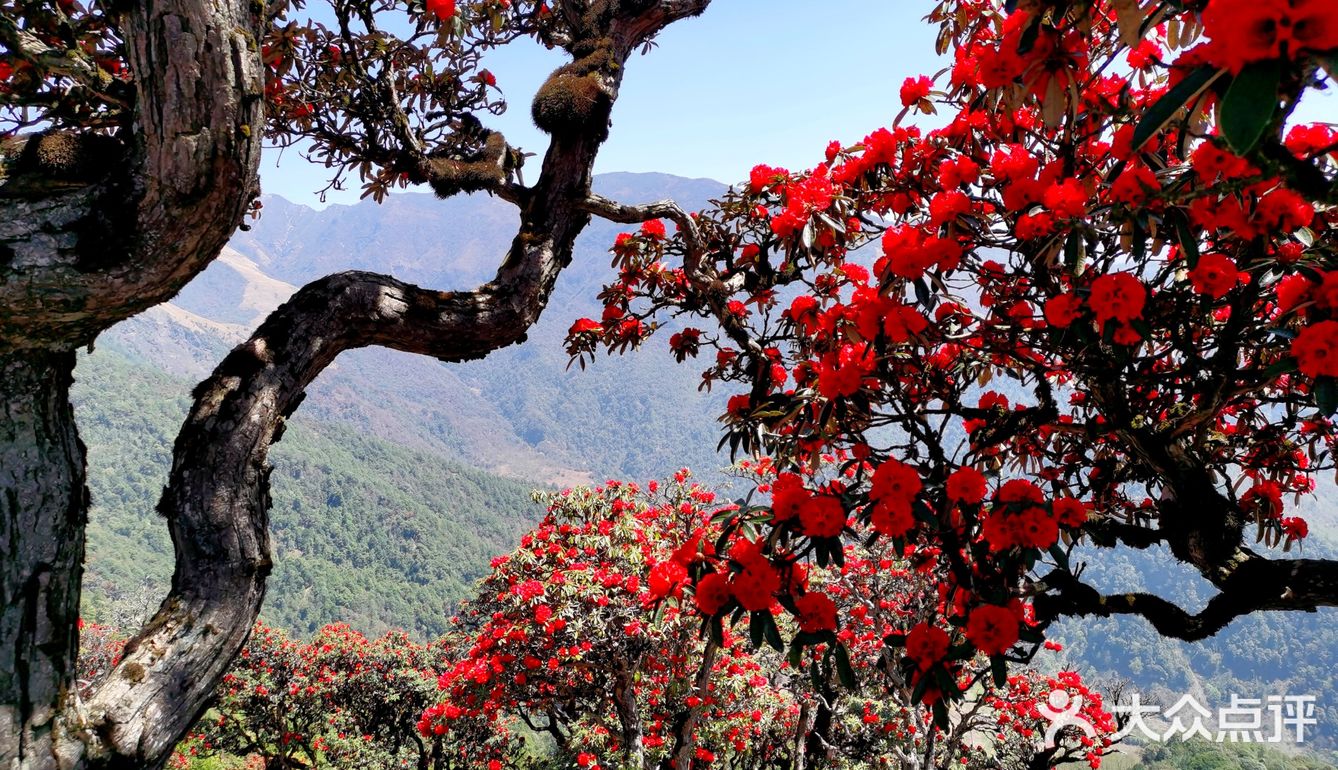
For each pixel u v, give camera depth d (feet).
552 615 22.17
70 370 5.27
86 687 5.51
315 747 51.57
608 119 9.69
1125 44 4.27
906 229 6.51
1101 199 6.63
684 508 23.97
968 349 7.50
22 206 4.63
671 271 12.70
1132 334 5.56
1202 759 118.73
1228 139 2.52
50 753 4.76
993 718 29.14
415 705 53.93
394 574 348.79
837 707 28.30
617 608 22.21
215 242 5.23
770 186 10.03
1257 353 6.74
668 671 25.45
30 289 4.55
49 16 5.46
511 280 8.54
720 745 28.78
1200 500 6.72
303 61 10.07
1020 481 5.67
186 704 5.40
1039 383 7.41
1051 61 4.85
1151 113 2.97
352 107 10.15
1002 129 7.69
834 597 25.22
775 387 11.66
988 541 5.98
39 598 4.85
